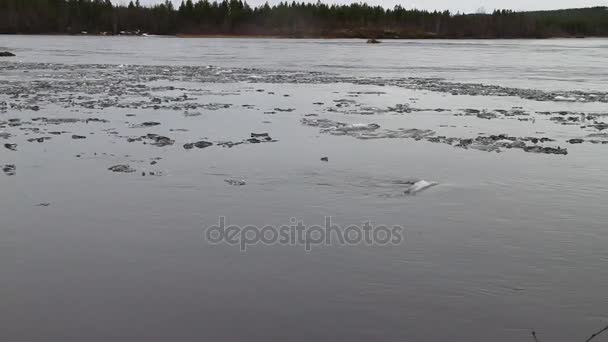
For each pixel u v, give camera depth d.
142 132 15.62
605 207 9.62
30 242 7.84
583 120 19.16
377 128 16.77
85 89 26.14
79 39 109.88
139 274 6.89
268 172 11.60
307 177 11.27
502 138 15.57
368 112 20.05
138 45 85.81
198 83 29.86
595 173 11.87
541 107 22.36
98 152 13.18
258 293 6.45
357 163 12.47
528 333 5.69
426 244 7.90
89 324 5.79
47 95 23.61
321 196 10.06
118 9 148.38
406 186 10.77
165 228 8.41
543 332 5.71
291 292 6.47
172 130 15.97
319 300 6.29
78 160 12.41
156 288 6.54
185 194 10.07
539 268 7.15
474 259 7.41
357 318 5.93
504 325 5.83
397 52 72.12
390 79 33.78
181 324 5.80
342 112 19.91
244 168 11.90
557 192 10.47
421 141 15.03
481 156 13.35
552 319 5.94
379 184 10.88
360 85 29.86
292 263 7.24
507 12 178.12
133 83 29.33
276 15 156.38
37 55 54.94
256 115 18.83
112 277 6.80
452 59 57.19
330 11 160.62
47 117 17.88
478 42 123.50
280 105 21.47
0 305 6.14
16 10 133.00
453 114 20.02
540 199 10.05
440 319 5.92
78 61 47.03
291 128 16.50
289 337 5.59
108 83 29.06
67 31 136.88
